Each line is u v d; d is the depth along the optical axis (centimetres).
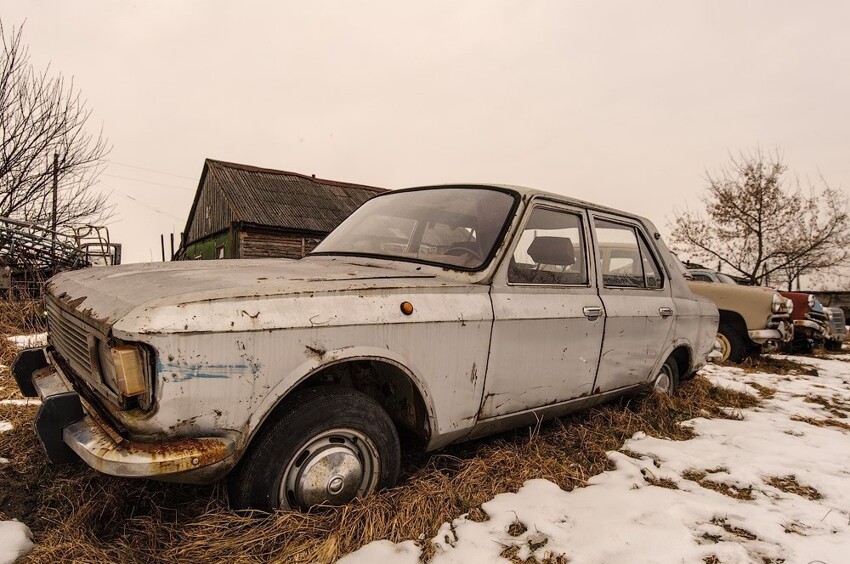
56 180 1214
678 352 430
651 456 316
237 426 178
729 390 502
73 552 175
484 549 200
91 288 215
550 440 318
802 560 209
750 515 243
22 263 803
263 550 185
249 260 297
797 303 942
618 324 332
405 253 286
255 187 2145
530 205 287
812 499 273
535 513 229
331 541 188
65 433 177
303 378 190
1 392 360
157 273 227
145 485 219
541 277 288
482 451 284
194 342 168
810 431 390
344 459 210
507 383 263
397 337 216
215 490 208
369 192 2495
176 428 167
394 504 217
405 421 244
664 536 217
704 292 771
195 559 181
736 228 2209
